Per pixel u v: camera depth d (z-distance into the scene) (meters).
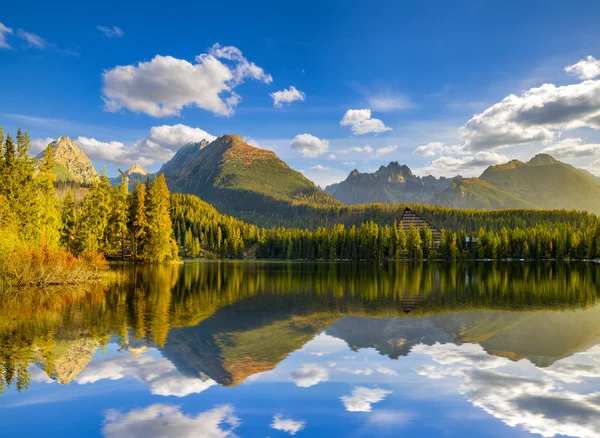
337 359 16.89
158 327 22.91
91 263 53.16
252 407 11.88
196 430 10.36
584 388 13.47
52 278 43.38
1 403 11.99
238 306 31.64
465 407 11.92
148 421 10.86
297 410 11.68
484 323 25.27
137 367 15.48
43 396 12.53
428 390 13.29
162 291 40.53
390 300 36.47
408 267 105.25
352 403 12.20
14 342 19.09
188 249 183.00
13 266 40.66
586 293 42.94
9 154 59.72
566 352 18.11
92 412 11.39
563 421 11.00
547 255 151.50
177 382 13.88
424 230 170.88
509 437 10.12
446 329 23.34
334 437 10.02
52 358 16.48
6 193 58.44
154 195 91.12
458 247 159.00
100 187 83.88
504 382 14.08
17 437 9.95
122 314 26.95
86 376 14.41
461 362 16.52
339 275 71.31
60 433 10.16
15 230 47.72
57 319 24.91
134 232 90.31
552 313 29.31
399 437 10.08
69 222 78.94
